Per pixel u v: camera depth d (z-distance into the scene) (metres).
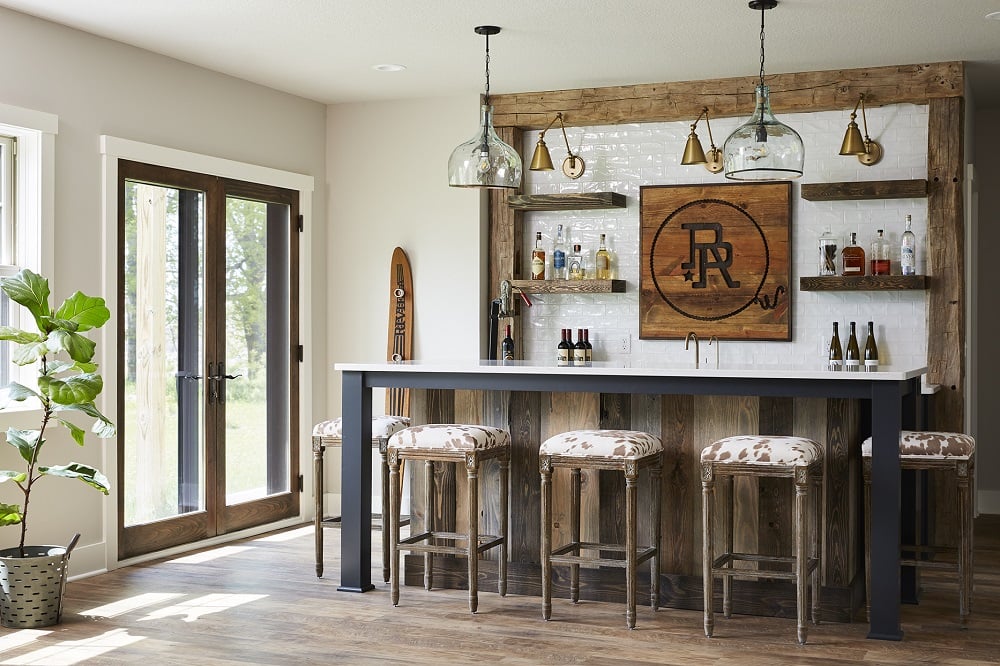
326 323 7.39
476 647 4.14
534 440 4.96
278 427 6.90
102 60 5.56
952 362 6.12
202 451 6.24
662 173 6.91
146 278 5.85
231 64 6.19
